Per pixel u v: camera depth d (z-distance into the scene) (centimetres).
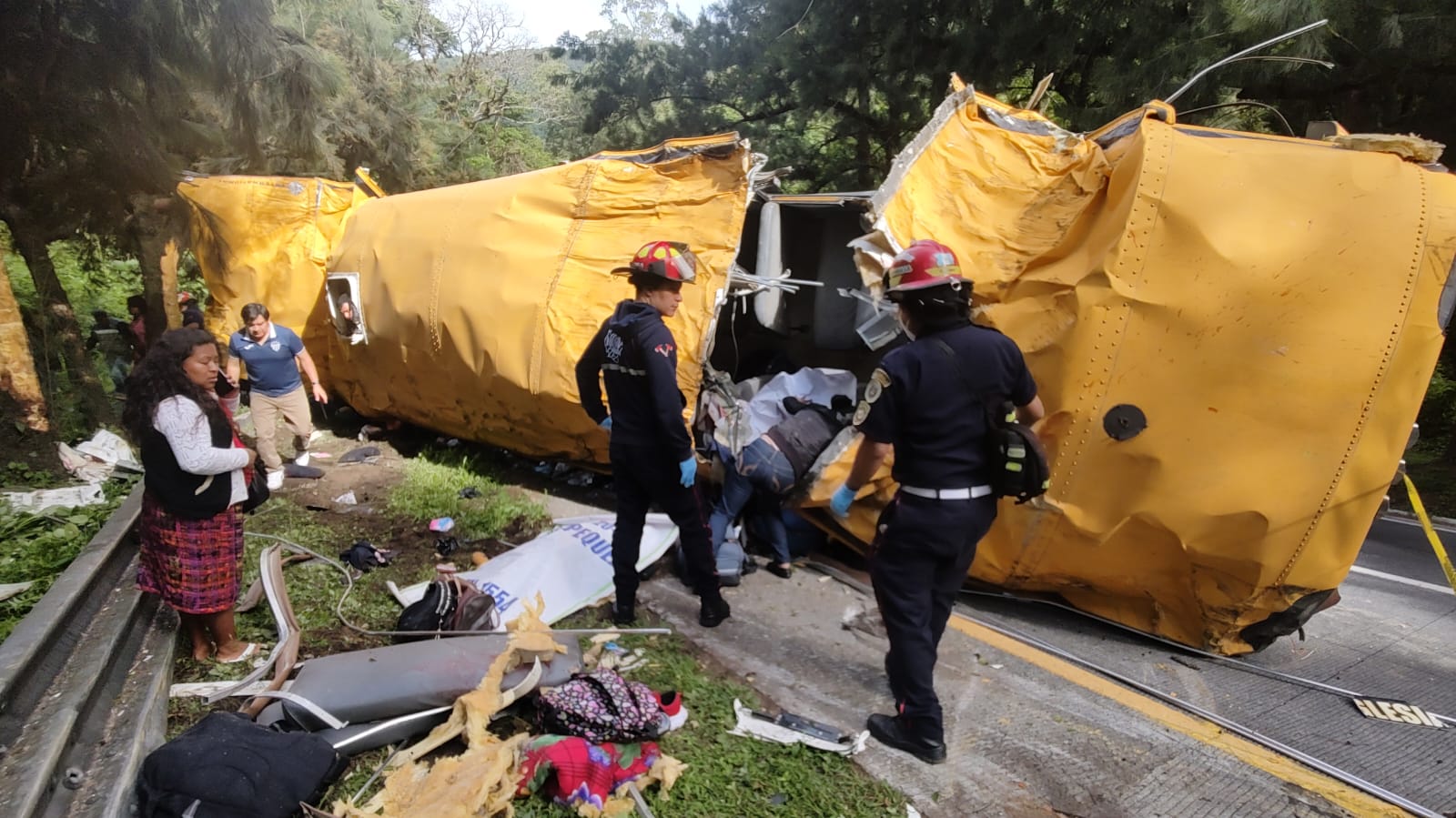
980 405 274
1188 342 361
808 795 275
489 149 3275
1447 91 868
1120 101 925
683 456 349
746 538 498
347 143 1877
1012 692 354
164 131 812
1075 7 1016
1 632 334
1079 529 390
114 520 436
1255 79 864
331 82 958
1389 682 393
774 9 1328
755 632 398
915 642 291
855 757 301
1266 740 324
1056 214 415
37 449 626
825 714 330
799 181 1617
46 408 645
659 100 1648
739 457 446
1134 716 339
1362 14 793
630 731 286
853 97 1359
